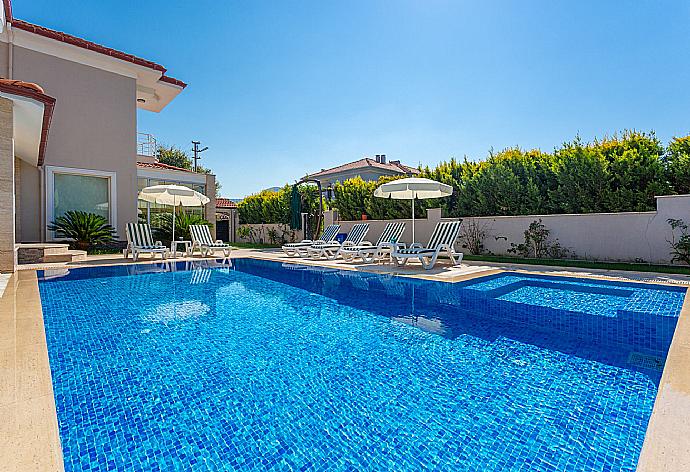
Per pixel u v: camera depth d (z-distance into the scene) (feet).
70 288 24.22
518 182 43.11
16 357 10.47
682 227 32.19
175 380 10.30
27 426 6.97
